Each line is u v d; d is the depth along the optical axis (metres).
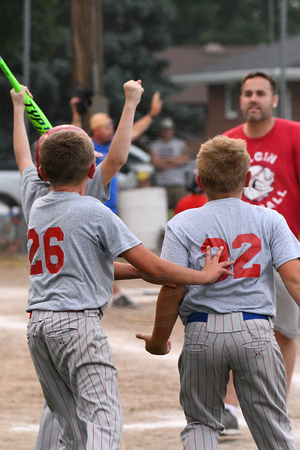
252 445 11.20
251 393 8.17
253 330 8.05
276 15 130.75
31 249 8.24
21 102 9.98
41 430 9.19
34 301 8.15
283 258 8.17
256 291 8.16
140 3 84.94
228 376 8.39
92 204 8.14
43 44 74.75
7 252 43.84
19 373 15.95
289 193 11.63
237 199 8.45
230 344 8.04
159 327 8.48
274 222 8.32
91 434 7.60
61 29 80.56
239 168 8.39
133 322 9.23
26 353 17.84
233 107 86.81
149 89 82.31
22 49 73.31
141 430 11.99
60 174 8.23
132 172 8.93
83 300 7.95
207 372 8.21
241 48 120.25
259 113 11.57
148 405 13.44
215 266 8.13
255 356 8.04
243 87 11.74
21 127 9.95
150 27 86.88
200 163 8.47
